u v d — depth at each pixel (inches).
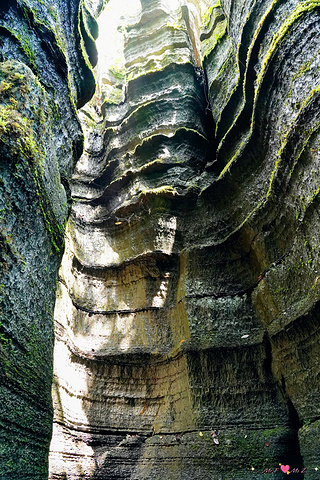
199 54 654.5
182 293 418.3
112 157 563.2
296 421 315.9
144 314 435.2
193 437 345.4
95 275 470.0
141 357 412.8
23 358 159.2
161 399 402.3
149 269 447.5
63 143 238.4
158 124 545.3
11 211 152.7
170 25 642.8
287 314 319.9
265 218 357.7
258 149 370.0
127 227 483.5
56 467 338.0
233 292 394.3
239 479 304.7
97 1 400.2
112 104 628.1
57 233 212.1
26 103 168.7
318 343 294.0
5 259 145.9
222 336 370.6
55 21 235.0
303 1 295.4
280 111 322.7
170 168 491.2
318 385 294.7
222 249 413.7
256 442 314.8
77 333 426.9
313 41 278.2
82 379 405.7
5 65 172.4
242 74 416.5
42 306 187.5
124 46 685.9
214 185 434.3
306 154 286.0
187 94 557.0
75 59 279.3
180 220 458.3
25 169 162.1
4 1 188.9
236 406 344.2
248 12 385.1
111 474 360.5
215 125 527.2
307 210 291.7
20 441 149.0
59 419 358.3
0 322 140.3
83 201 527.2
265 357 345.1
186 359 375.6
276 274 346.3
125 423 396.5
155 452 364.5
